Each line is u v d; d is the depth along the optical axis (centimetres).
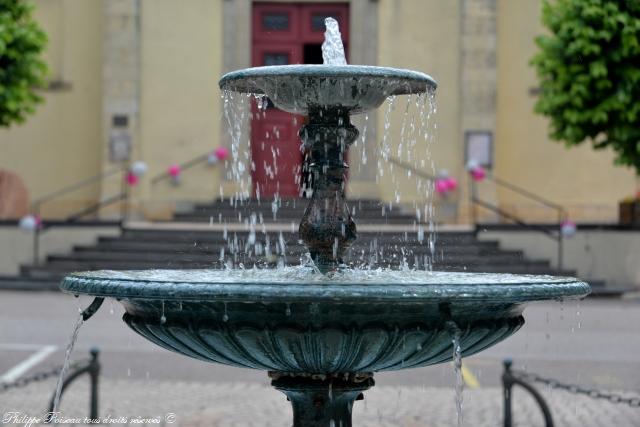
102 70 3981
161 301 736
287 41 3847
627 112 2858
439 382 1859
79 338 2286
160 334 775
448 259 3152
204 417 1512
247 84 943
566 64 2891
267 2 3844
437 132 3794
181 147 3825
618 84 2862
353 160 3694
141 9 3847
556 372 1941
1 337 2264
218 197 3781
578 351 2191
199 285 704
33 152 4025
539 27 3962
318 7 3847
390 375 1942
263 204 3575
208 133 3828
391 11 3828
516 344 2292
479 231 3391
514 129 3969
